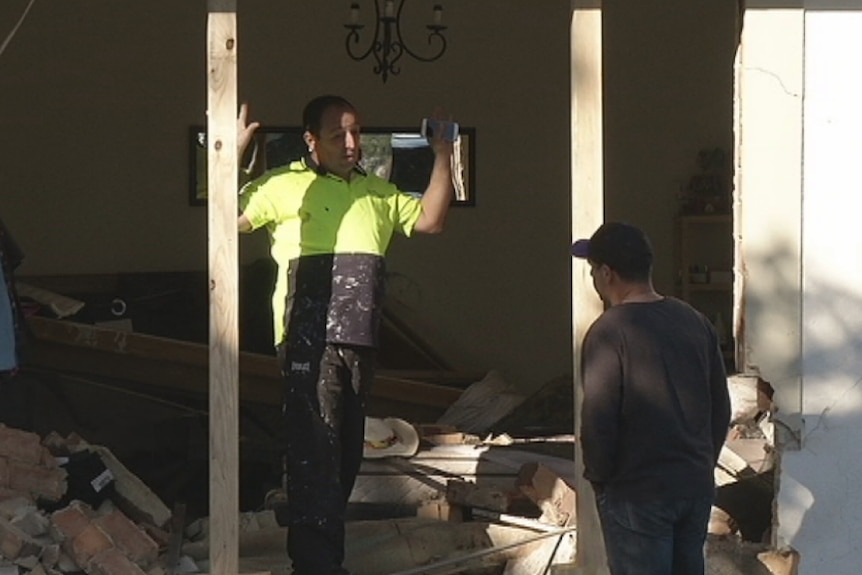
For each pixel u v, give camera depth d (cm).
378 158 2462
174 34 2403
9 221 2364
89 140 2384
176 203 2408
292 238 1294
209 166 1257
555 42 2489
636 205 2508
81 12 2378
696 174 2506
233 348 1262
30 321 2005
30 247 2369
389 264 2486
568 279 2508
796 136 1373
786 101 1371
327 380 1273
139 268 2397
